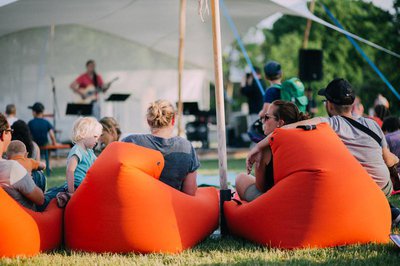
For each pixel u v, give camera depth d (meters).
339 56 25.19
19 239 4.59
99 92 17.17
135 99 17.55
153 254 4.63
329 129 4.96
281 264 4.20
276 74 7.92
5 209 4.57
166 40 16.83
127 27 16.23
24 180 4.78
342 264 4.17
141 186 4.60
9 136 4.86
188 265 4.29
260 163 5.13
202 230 4.98
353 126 5.31
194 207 4.92
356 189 4.63
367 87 24.80
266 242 4.77
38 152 7.14
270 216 4.75
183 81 17.73
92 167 4.74
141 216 4.61
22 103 16.80
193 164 5.15
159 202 4.66
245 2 12.85
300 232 4.63
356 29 24.59
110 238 4.64
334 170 4.62
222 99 5.46
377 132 5.36
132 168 4.61
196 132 17.70
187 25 15.52
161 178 5.02
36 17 14.22
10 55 16.73
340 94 5.34
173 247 4.70
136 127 17.56
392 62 24.08
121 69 17.42
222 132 5.48
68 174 5.32
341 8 24.77
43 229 4.76
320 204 4.59
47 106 16.95
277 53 28.16
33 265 4.34
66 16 14.59
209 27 15.59
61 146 11.90
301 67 13.97
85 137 5.46
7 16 13.36
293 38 27.73
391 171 5.56
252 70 12.26
